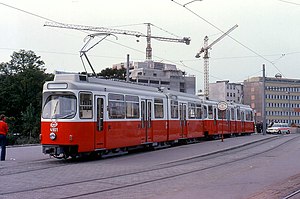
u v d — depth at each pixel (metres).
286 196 10.95
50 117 19.09
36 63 78.50
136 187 12.63
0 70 75.94
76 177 14.43
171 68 127.12
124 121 22.22
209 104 36.88
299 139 38.78
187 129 31.11
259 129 64.25
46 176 14.59
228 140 35.59
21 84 70.69
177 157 21.22
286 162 19.22
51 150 18.94
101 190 12.02
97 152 20.66
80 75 19.70
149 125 25.06
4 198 10.73
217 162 19.39
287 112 125.75
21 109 70.00
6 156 21.89
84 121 19.16
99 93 20.23
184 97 31.09
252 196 11.01
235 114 44.84
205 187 12.62
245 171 16.23
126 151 23.17
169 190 12.12
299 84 130.12
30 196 11.02
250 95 127.25
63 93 19.11
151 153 23.67
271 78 125.06
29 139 37.78
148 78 113.94
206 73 107.88
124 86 23.16
